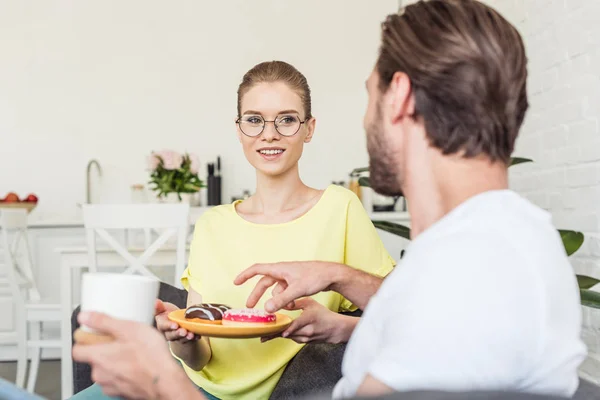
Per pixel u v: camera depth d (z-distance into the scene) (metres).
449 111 0.73
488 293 0.62
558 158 2.53
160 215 2.73
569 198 2.45
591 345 2.34
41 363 4.08
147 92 4.66
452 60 0.73
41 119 4.59
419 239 0.71
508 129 0.74
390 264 1.53
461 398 0.56
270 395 1.44
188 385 0.70
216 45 4.70
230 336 1.15
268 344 1.45
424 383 0.60
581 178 2.36
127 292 0.73
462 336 0.60
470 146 0.73
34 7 4.59
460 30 0.73
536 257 0.66
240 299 1.46
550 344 0.63
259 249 1.48
